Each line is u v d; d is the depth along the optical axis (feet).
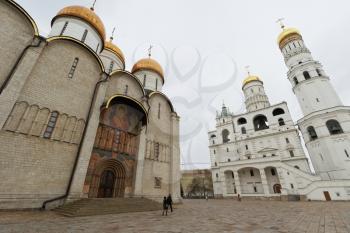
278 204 74.08
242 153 143.43
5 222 26.30
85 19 67.31
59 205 40.45
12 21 43.47
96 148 51.98
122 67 92.02
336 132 103.24
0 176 34.91
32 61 42.88
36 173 39.68
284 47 144.05
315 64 124.06
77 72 53.57
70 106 49.39
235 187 127.24
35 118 42.06
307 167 110.73
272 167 110.63
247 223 31.40
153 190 66.28
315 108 113.50
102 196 52.26
